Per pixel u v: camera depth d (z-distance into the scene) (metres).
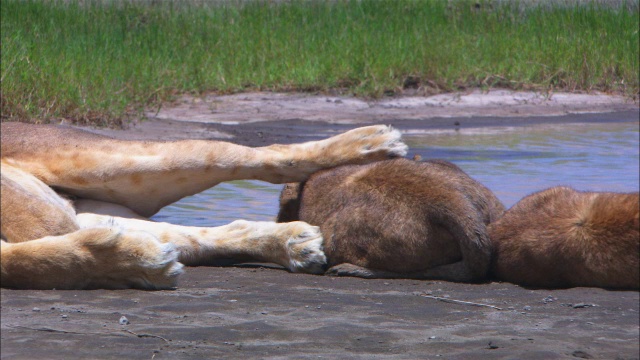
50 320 7.29
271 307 7.98
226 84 27.22
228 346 6.61
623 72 30.08
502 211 10.31
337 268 9.91
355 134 11.07
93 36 28.14
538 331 7.31
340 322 7.42
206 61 28.45
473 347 6.75
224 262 10.63
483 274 9.55
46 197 10.64
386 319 7.61
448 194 9.54
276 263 10.43
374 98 26.92
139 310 7.76
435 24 33.72
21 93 19.61
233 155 11.18
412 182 9.77
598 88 29.50
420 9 34.97
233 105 25.09
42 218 9.50
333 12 34.56
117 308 7.83
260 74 28.23
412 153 18.08
